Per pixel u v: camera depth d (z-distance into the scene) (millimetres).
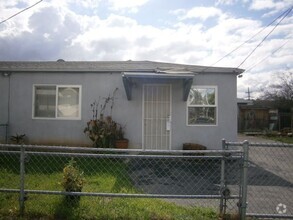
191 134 11406
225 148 4816
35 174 7211
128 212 4668
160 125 11547
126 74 10203
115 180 6973
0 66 12023
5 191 4707
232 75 11430
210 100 11430
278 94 31781
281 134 23562
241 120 29797
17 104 11852
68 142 11648
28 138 11758
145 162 9375
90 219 4453
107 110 11633
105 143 10844
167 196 4598
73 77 11734
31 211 4617
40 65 12422
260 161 10875
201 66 12234
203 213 4754
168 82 11492
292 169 9242
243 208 4527
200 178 7656
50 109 11797
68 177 4984
